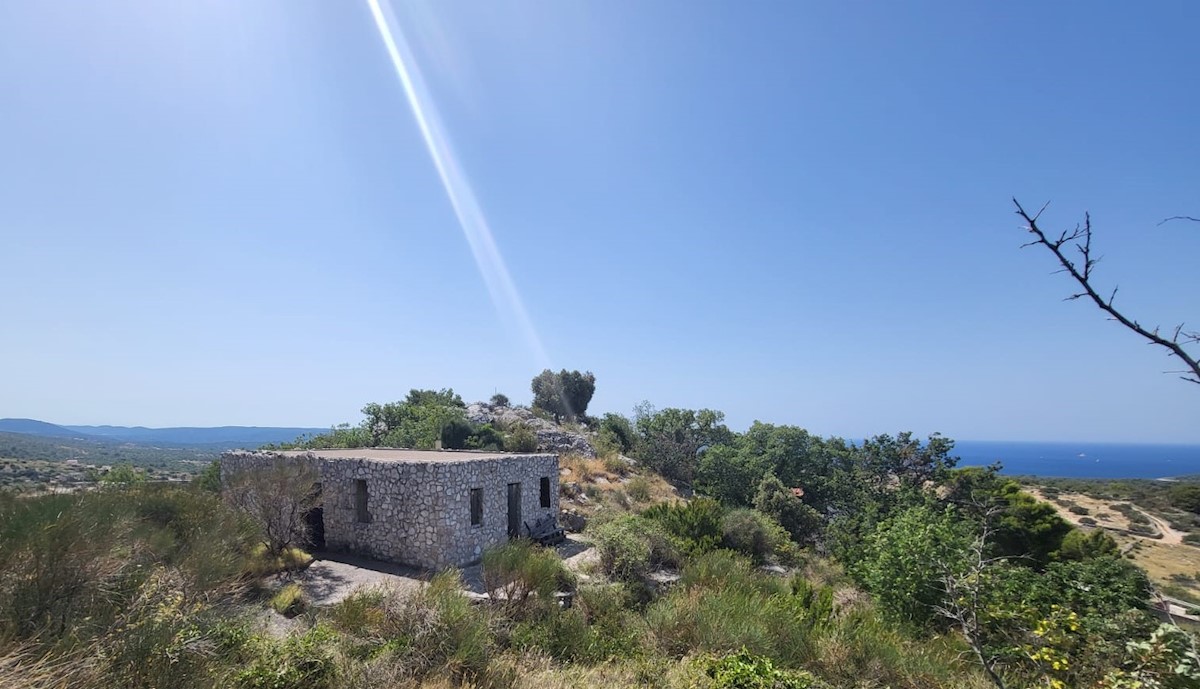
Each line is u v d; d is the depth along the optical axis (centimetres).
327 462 1820
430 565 1551
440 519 1548
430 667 817
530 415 4522
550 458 2120
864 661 948
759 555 2014
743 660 913
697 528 1956
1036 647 850
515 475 1903
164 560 942
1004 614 909
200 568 898
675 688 829
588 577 1470
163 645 591
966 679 880
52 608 669
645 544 1630
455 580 1163
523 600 1144
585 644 1002
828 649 975
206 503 1298
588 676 859
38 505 809
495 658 875
